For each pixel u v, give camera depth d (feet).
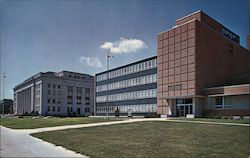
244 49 194.80
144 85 204.95
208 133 60.90
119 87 237.66
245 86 133.08
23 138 62.08
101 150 42.57
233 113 138.82
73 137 59.47
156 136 57.62
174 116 160.15
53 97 365.81
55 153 41.34
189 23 156.66
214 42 164.96
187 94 152.87
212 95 147.23
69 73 385.70
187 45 156.35
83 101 394.93
